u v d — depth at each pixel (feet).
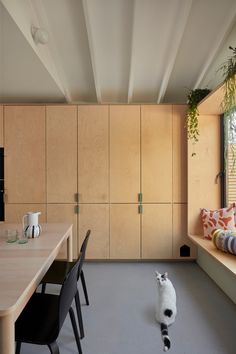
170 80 10.05
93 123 10.57
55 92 10.34
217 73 9.09
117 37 7.68
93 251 10.68
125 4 6.50
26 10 6.35
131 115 10.57
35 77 8.87
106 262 10.83
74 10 6.72
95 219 10.68
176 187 10.63
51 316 4.57
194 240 9.54
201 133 10.39
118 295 7.89
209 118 10.39
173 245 10.68
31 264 4.57
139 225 10.68
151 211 10.64
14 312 3.25
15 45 6.73
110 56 8.57
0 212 10.64
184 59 8.81
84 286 7.32
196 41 7.88
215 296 7.84
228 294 7.80
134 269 10.05
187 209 10.53
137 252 10.69
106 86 10.39
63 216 10.66
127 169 10.61
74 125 10.59
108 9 6.64
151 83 10.15
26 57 7.41
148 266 10.37
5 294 3.43
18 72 8.47
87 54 8.49
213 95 7.93
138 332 6.06
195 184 10.44
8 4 5.45
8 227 7.78
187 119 10.10
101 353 5.36
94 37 7.61
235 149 8.40
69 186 10.65
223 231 8.34
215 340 5.77
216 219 9.51
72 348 5.50
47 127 10.59
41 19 6.93
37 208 10.66
